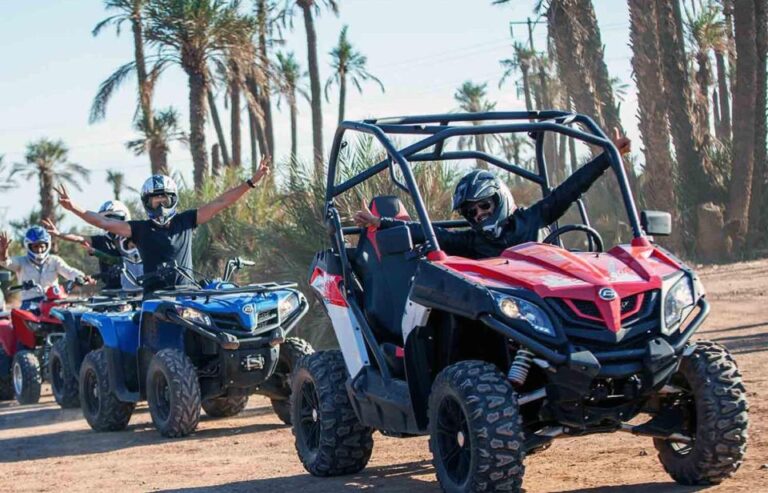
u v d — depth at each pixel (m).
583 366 5.77
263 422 11.55
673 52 31.88
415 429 6.72
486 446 5.73
